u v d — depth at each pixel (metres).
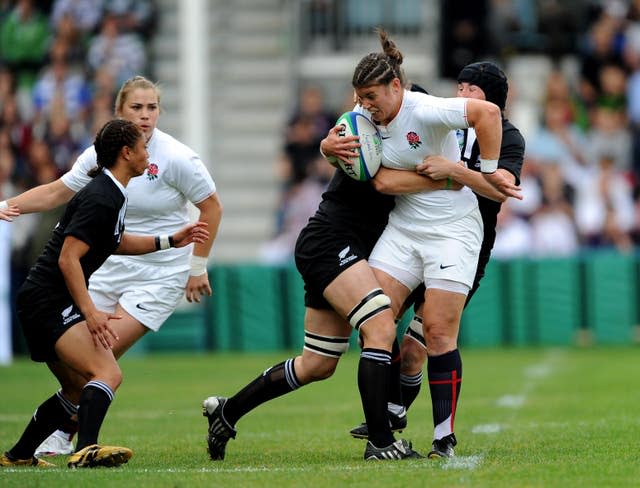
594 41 71.06
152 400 39.53
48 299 22.38
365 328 22.95
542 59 74.94
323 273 23.22
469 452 24.50
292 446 26.75
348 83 77.50
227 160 77.75
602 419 31.14
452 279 23.22
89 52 75.00
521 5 75.06
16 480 20.06
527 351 58.09
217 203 26.11
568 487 19.08
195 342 61.16
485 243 24.80
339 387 43.88
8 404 38.75
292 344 60.66
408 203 23.52
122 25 75.88
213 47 79.94
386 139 23.14
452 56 73.69
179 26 79.25
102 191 22.12
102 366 22.50
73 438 28.84
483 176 22.73
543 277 59.97
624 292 59.53
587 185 66.25
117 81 74.19
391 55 23.47
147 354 60.88
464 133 24.11
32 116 73.12
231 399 24.11
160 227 26.06
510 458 23.09
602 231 64.88
